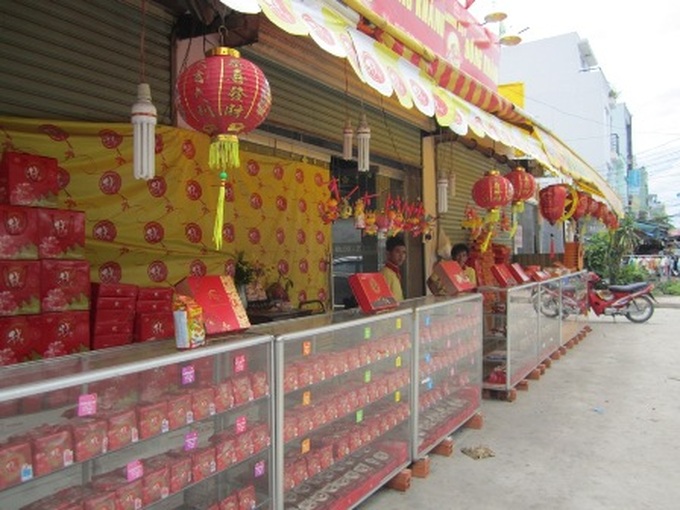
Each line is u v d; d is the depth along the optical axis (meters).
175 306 2.29
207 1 3.24
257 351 2.55
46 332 2.55
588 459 4.02
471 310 4.80
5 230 2.44
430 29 5.03
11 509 1.80
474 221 7.39
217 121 2.21
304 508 2.82
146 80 3.55
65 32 3.12
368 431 3.35
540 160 5.25
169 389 2.20
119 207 3.34
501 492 3.49
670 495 3.43
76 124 3.12
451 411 4.42
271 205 4.64
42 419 1.78
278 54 4.50
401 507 3.29
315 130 5.19
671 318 12.23
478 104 4.61
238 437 2.45
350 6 2.93
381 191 6.75
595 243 17.11
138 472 2.06
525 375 6.17
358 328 3.31
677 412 5.16
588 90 22.12
